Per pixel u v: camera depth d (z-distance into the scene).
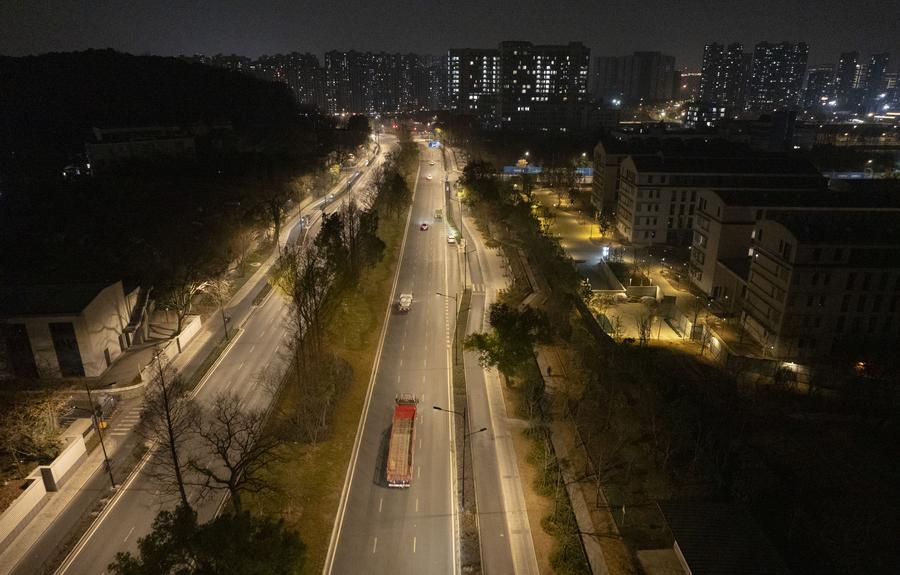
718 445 64.75
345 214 133.25
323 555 51.38
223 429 63.84
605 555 51.09
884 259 85.12
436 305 105.44
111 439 66.25
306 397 68.56
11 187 142.88
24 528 53.88
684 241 144.25
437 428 69.75
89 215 125.69
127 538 52.69
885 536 54.47
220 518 38.16
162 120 191.50
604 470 61.56
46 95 194.25
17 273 102.62
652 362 75.75
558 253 126.31
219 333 91.38
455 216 164.62
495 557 51.75
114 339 81.81
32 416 61.50
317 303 79.12
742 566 46.62
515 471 62.59
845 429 70.81
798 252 84.56
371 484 60.53
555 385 78.50
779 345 88.69
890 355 85.25
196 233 116.94
